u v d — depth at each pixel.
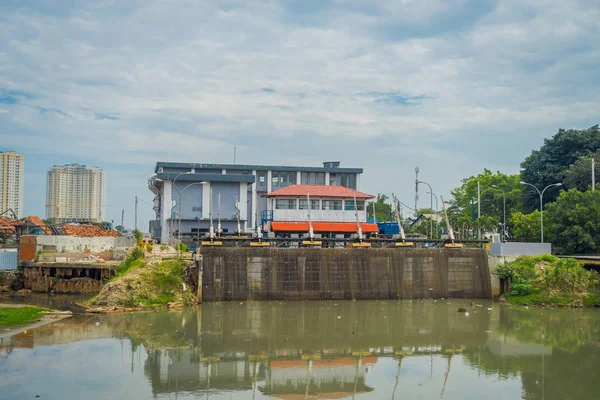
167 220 124.38
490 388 43.91
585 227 96.81
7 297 91.50
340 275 85.44
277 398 41.81
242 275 82.88
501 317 72.88
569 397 41.88
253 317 71.12
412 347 56.91
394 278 87.00
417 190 127.81
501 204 140.38
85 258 107.06
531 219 109.31
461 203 165.50
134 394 42.03
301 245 93.88
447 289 88.31
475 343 58.59
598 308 79.25
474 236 126.88
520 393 42.75
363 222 105.56
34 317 68.50
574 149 128.88
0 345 55.00
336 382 45.72
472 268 89.62
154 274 79.19
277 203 103.19
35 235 103.50
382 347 56.88
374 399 41.59
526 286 83.94
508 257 88.50
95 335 60.12
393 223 111.50
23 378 44.88
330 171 159.62
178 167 145.00
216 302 81.12
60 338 58.34
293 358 52.72
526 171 135.88
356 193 106.75
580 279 82.50
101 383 44.19
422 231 151.88
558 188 125.44
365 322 68.88
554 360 52.00
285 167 156.88
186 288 79.75
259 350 55.34
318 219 103.81
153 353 53.38
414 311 76.62
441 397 41.94
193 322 67.56
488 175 159.50
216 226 126.94
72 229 116.88
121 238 123.31
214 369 48.88
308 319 70.31
